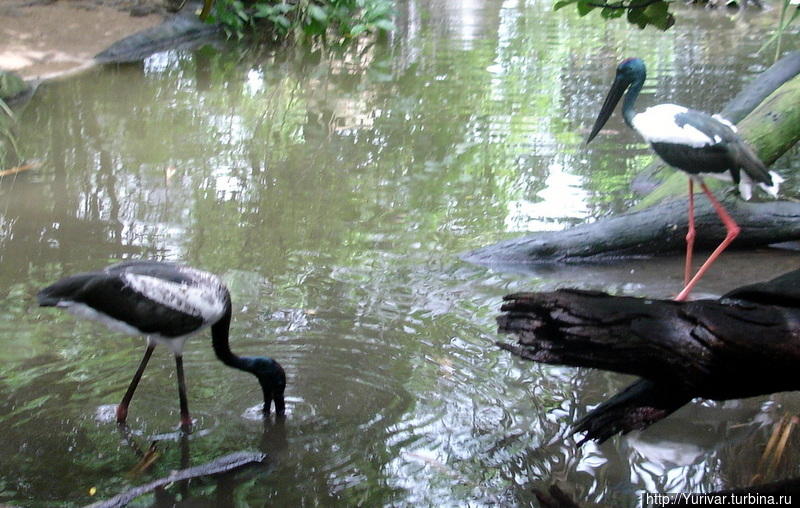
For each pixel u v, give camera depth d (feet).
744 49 39.55
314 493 12.24
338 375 15.17
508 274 19.30
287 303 17.70
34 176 24.16
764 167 17.98
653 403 12.19
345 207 22.66
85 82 32.96
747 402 14.39
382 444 13.33
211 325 13.87
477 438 13.47
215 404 14.47
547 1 52.95
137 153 26.07
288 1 43.45
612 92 19.17
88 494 12.20
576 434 13.50
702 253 20.71
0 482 12.39
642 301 11.49
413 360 15.67
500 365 15.56
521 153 26.76
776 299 11.15
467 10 50.21
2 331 16.52
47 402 14.39
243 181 24.21
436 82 34.88
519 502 12.03
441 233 21.25
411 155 26.55
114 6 41.09
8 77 30.48
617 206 22.75
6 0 39.99
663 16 15.69
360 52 39.83
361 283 18.66
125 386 14.96
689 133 17.66
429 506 11.96
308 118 29.84
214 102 31.37
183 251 19.86
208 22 40.70
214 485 12.41
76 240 20.27
